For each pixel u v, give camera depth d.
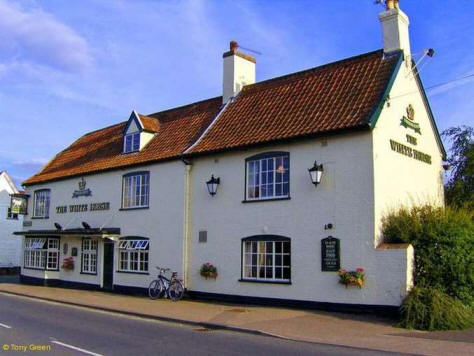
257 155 17.39
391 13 17.02
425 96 18.52
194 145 19.62
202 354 9.29
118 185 23.06
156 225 20.78
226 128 19.36
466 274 13.58
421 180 17.92
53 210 27.25
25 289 23.88
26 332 11.43
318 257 15.39
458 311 12.42
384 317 13.74
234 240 17.80
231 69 21.31
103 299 19.03
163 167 20.81
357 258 14.56
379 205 14.69
